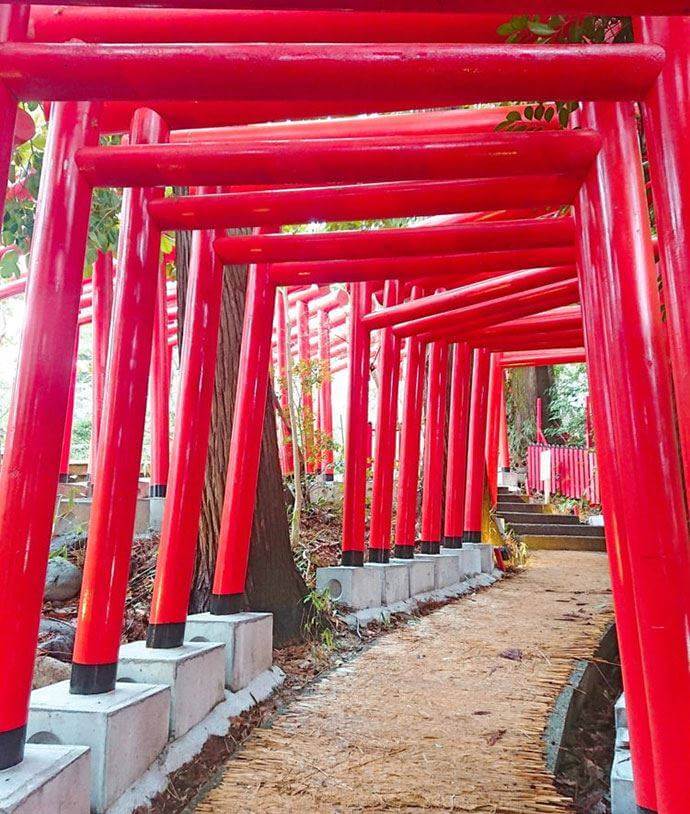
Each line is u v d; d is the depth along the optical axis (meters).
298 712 4.33
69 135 3.01
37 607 2.70
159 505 8.21
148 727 3.26
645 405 2.49
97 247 5.29
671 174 2.01
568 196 3.18
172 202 3.65
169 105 3.78
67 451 9.80
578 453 16.48
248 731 4.08
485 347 10.13
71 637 4.82
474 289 6.16
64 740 2.92
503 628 6.59
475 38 3.06
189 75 2.21
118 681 3.68
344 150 2.78
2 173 2.22
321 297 17.17
